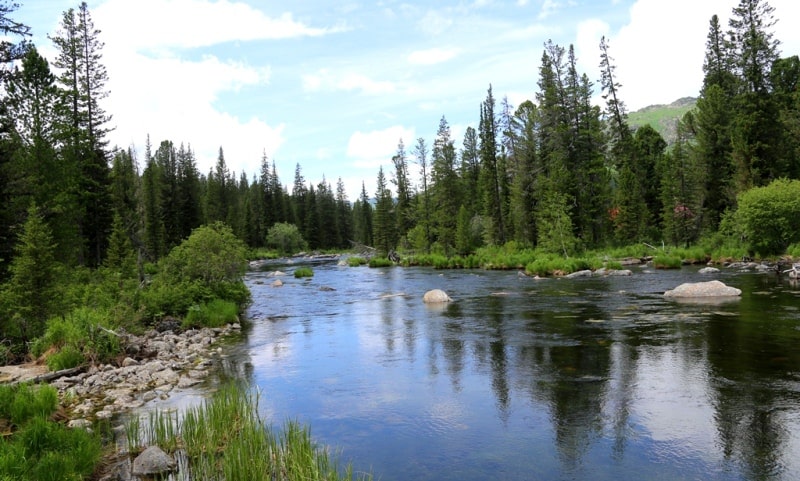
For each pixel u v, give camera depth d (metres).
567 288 27.11
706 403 8.89
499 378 11.09
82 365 13.13
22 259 15.86
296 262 79.62
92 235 39.25
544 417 8.70
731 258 36.47
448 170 67.88
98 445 7.50
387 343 15.45
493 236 58.75
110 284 19.73
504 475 6.68
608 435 7.81
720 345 12.88
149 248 62.38
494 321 18.12
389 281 38.00
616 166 58.91
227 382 11.73
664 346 13.04
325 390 10.84
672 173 49.56
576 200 50.03
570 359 12.32
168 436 8.06
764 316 16.28
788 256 33.28
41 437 7.32
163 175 72.75
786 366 10.88
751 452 6.98
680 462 6.80
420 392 10.45
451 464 7.07
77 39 37.72
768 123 41.88
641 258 42.94
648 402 9.09
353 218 133.75
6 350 14.09
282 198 115.81
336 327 18.89
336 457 7.36
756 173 40.53
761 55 44.06
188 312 20.38
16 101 30.55
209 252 23.98
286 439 7.69
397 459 7.29
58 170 31.53
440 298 24.42
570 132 51.75
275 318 21.88
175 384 11.69
